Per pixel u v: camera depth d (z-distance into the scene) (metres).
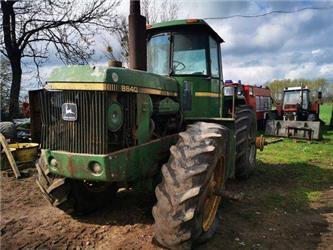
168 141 3.88
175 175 2.88
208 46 4.60
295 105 16.50
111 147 3.09
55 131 3.18
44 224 3.69
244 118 5.68
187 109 4.47
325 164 7.23
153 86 3.64
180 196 2.77
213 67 4.83
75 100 3.04
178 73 4.48
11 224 3.70
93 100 2.98
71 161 3.06
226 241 3.36
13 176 5.96
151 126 3.59
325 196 4.93
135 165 3.26
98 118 2.98
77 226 3.63
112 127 3.05
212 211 3.44
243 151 5.51
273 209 4.35
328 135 13.08
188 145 3.09
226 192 3.43
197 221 2.89
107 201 4.16
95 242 3.26
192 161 2.93
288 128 10.84
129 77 3.22
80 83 2.99
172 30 4.54
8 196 4.80
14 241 3.27
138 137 3.35
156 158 3.62
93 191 3.93
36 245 3.19
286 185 5.52
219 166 3.54
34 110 4.07
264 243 3.36
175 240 2.76
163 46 4.57
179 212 2.74
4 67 12.91
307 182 5.72
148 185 3.71
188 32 4.53
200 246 3.23
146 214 3.95
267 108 16.70
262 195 4.95
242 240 3.40
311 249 3.27
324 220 4.00
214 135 3.20
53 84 3.12
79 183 3.74
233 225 3.77
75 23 11.88
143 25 4.25
